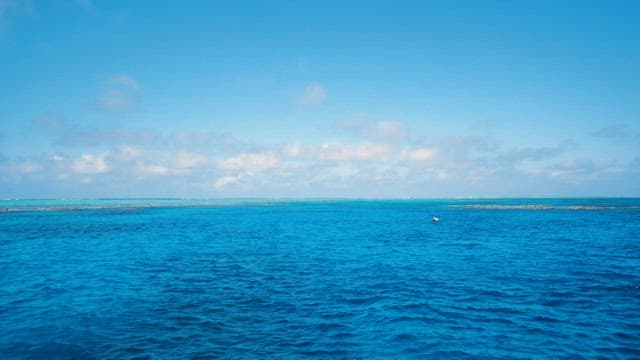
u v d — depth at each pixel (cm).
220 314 1538
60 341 1233
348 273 2417
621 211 10831
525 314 1538
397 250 3525
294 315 1528
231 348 1184
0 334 1296
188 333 1316
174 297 1808
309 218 8925
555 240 4197
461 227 6112
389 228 6062
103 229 5712
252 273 2420
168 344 1213
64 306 1647
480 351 1166
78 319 1463
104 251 3456
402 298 1791
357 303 1708
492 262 2805
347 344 1221
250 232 5406
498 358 1115
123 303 1700
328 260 2958
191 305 1669
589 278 2206
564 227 5869
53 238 4503
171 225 6588
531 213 10344
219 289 1978
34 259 2995
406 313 1555
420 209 14400
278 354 1139
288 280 2205
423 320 1463
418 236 4803
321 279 2231
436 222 7338
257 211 12825
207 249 3616
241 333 1321
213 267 2644
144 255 3222
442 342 1236
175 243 4081
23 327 1369
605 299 1756
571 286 2012
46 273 2416
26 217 8550
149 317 1494
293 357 1118
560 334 1311
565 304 1677
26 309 1600
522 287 2000
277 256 3170
